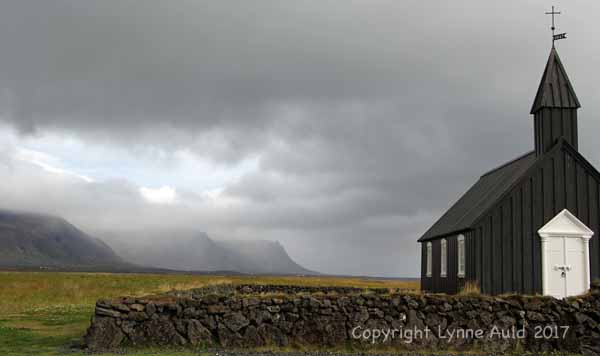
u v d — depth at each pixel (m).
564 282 26.84
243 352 17.16
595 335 18.67
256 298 18.36
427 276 37.50
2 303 34.53
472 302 18.83
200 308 18.17
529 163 29.19
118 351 16.98
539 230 26.98
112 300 18.05
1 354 16.38
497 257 26.75
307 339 18.09
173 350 17.28
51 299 39.31
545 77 29.31
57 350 17.19
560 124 28.52
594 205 27.56
